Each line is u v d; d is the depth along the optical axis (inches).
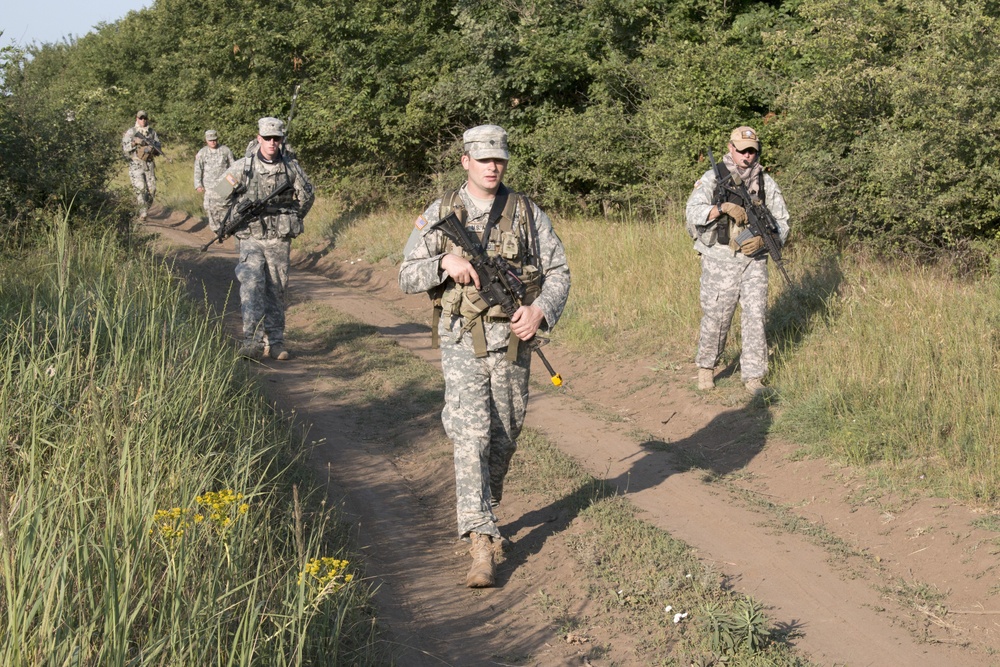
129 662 117.1
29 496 138.8
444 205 179.9
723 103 503.5
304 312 439.8
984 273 359.9
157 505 154.9
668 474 238.1
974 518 195.5
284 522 180.5
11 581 114.6
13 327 228.1
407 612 169.9
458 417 181.5
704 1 558.3
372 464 247.1
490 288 176.2
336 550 185.0
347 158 718.5
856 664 151.8
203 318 316.2
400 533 206.5
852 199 394.6
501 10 624.4
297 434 260.2
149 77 1190.9
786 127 442.9
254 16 770.2
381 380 324.5
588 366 347.3
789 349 307.7
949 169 353.7
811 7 412.8
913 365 259.6
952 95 345.1
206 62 829.8
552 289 181.6
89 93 442.0
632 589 175.2
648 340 355.6
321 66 723.4
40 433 182.9
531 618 168.2
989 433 223.5
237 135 764.0
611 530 200.2
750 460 248.8
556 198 581.6
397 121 662.5
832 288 340.2
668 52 538.3
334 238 641.0
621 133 548.4
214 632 128.3
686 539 198.5
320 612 146.9
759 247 281.7
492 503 199.6
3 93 409.4
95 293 264.5
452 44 648.4
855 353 276.5
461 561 194.7
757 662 149.9
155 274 319.0
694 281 386.3
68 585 130.1
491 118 619.2
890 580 180.9
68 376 201.2
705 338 294.7
